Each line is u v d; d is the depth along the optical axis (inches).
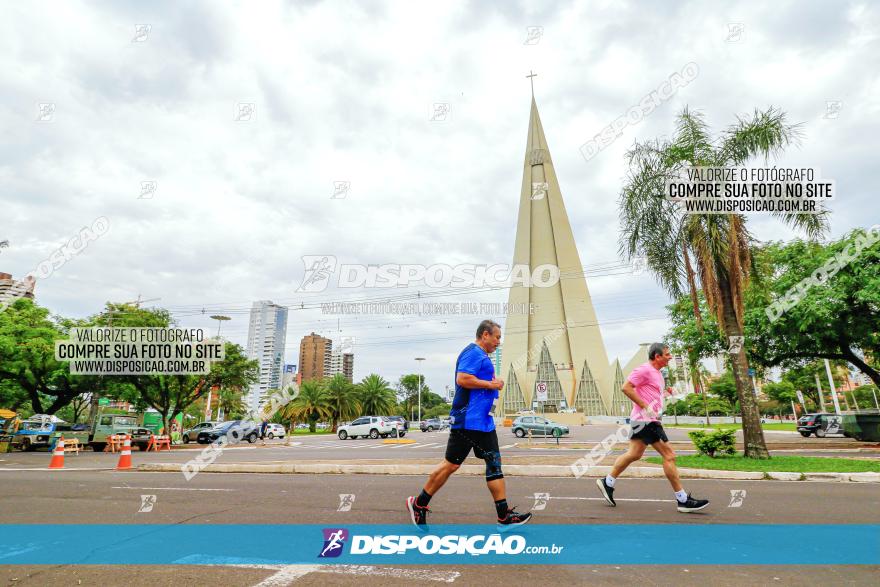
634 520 197.5
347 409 2139.5
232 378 1289.4
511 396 3132.4
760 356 772.0
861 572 137.5
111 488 305.1
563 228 3390.7
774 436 1080.8
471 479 336.8
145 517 210.4
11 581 132.6
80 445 980.6
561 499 247.8
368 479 341.4
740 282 479.2
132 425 1015.0
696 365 823.1
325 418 2132.1
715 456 470.6
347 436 1433.3
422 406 4480.8
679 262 514.6
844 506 229.0
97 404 1147.3
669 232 511.2
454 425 180.2
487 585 127.3
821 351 751.1
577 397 3063.5
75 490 297.6
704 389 2070.6
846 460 426.6
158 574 137.6
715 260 490.3
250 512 218.4
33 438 918.4
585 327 3196.4
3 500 259.8
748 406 460.8
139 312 1172.5
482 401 180.5
